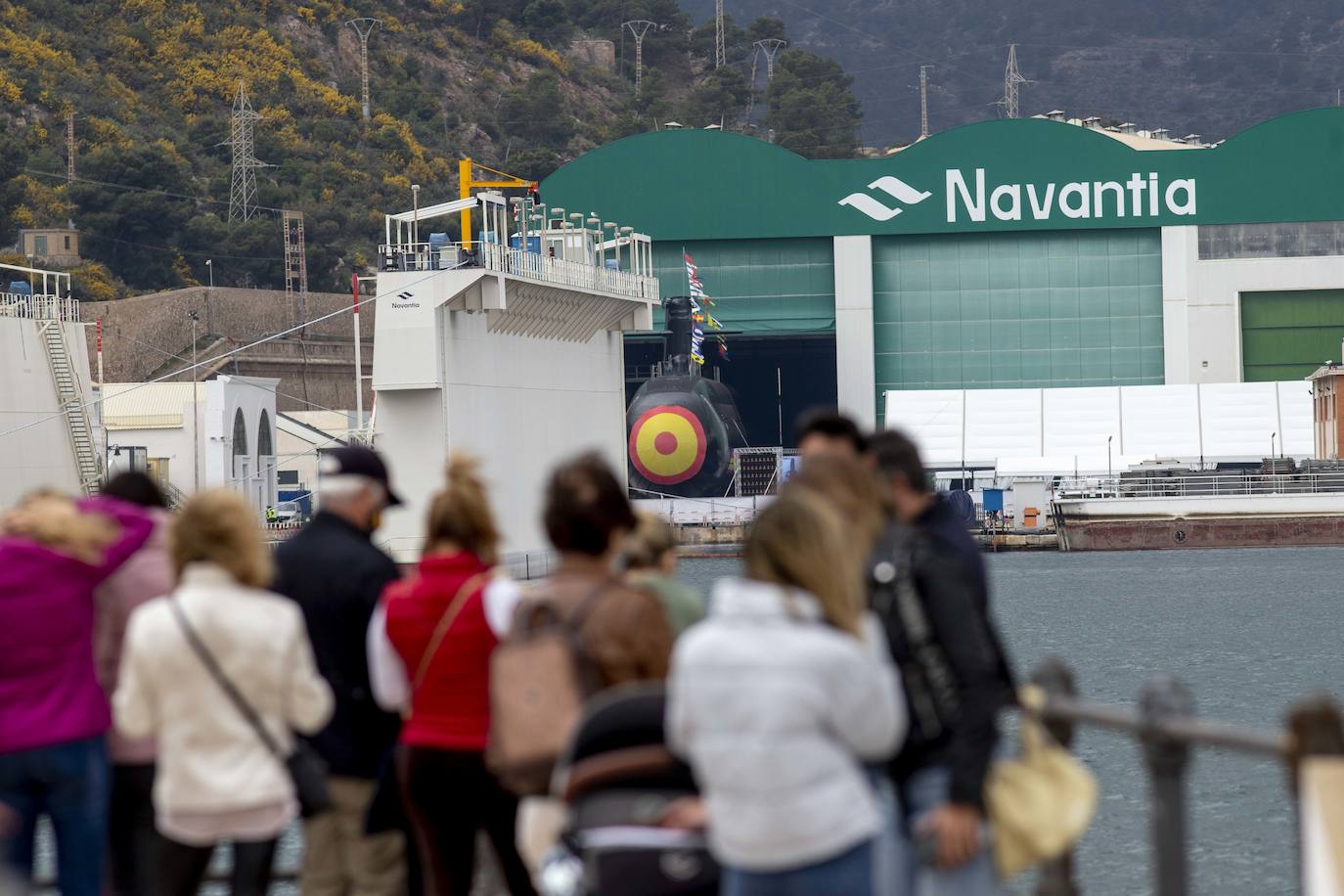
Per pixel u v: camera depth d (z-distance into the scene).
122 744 41.28
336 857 42.94
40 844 90.12
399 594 37.78
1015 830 31.34
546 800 33.78
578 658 32.94
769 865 26.69
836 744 27.00
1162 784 31.44
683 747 27.67
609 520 34.03
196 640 36.41
